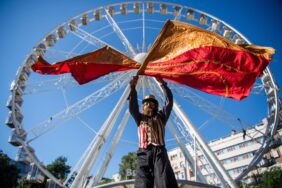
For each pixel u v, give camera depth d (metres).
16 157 18.28
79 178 13.48
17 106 18.45
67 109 16.48
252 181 48.53
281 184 39.69
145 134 3.25
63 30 20.30
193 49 4.41
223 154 57.56
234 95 4.16
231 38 20.19
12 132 17.86
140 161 3.06
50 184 48.91
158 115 3.57
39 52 19.52
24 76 18.86
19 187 44.88
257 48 4.39
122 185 7.73
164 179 2.75
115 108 15.48
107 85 16.81
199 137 15.62
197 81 4.25
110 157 15.55
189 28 4.51
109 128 15.15
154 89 17.02
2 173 36.12
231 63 4.30
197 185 8.48
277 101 19.31
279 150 44.78
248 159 53.53
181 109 16.61
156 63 4.26
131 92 3.79
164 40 4.48
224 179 14.89
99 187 7.68
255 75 4.21
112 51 4.52
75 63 4.32
